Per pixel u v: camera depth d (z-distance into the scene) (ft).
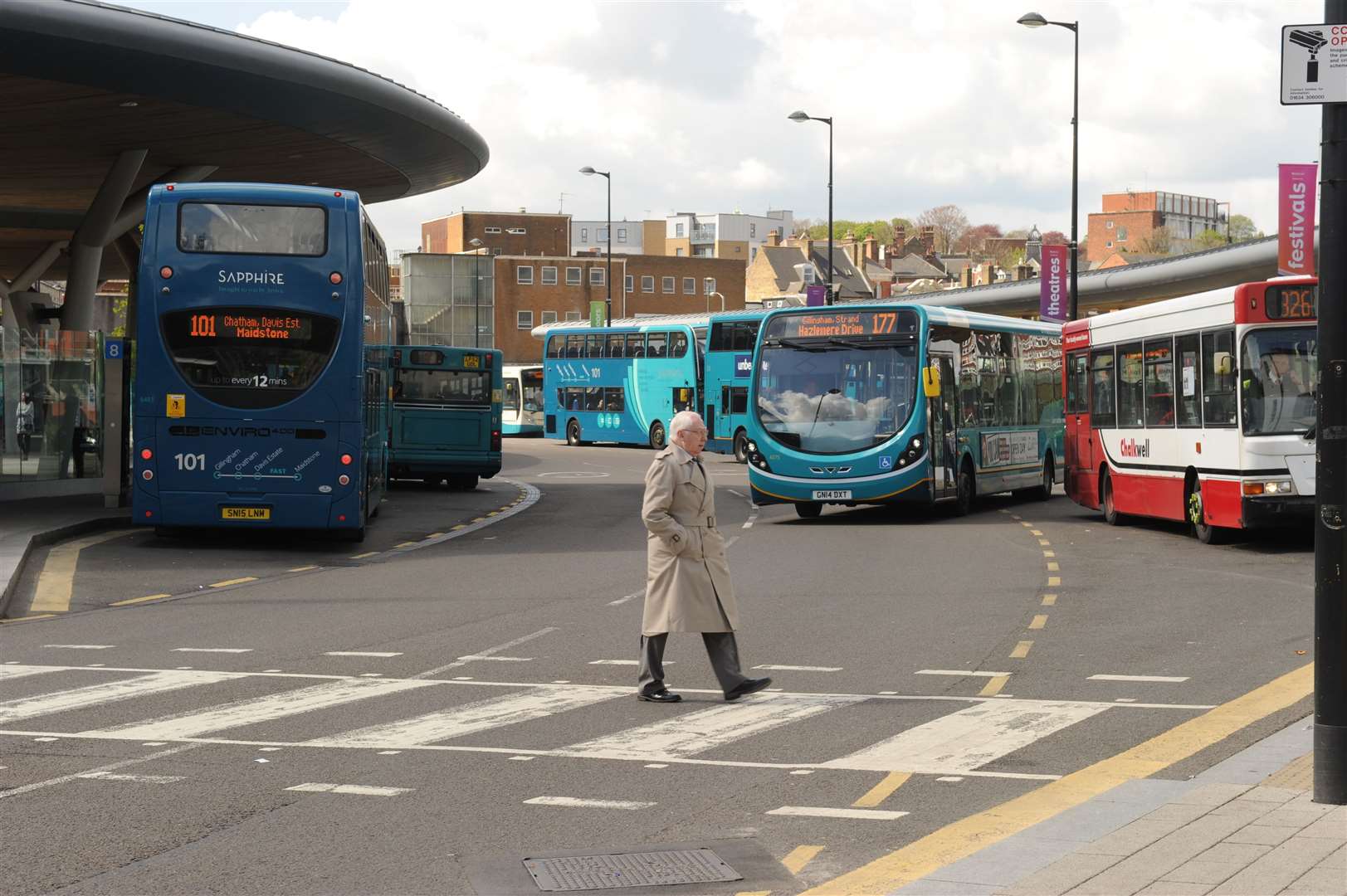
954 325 88.22
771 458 84.94
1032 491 108.27
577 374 205.26
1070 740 28.91
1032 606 48.93
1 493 91.25
